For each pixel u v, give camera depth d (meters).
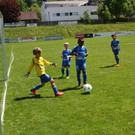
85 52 6.23
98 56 13.87
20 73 9.26
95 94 5.54
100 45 21.80
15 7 47.69
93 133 3.42
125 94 5.42
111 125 3.67
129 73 8.14
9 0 47.44
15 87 6.71
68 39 35.41
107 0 51.72
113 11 51.50
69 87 6.46
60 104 4.86
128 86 6.21
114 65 10.23
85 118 4.01
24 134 3.46
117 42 9.84
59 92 5.66
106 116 4.06
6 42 33.44
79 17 53.19
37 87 5.65
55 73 8.93
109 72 8.53
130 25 44.72
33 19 57.06
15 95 5.76
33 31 40.41
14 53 18.28
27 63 12.40
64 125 3.75
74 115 4.18
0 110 4.48
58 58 14.30
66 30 41.62
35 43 29.97
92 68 9.62
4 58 7.92
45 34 39.84
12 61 13.35
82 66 6.21
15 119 4.08
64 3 56.47
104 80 7.13
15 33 39.12
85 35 36.72
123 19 51.44
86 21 48.72
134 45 19.78
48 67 10.53
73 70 9.51
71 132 3.48
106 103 4.79
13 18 47.53
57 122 3.88
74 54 6.09
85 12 48.84
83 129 3.57
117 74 8.05
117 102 4.83
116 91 5.73
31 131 3.56
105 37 34.88
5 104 4.98
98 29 42.59
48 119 4.03
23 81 7.59
